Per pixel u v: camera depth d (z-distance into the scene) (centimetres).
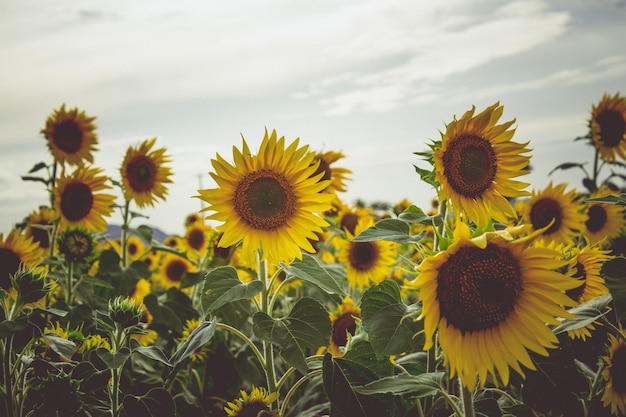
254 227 322
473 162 293
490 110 292
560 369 285
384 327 280
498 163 299
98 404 316
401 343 275
